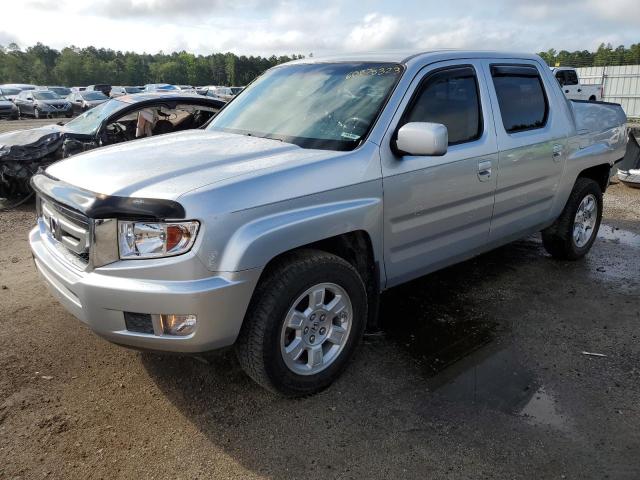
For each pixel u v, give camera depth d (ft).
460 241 12.53
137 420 9.21
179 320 8.14
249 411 9.48
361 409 9.55
